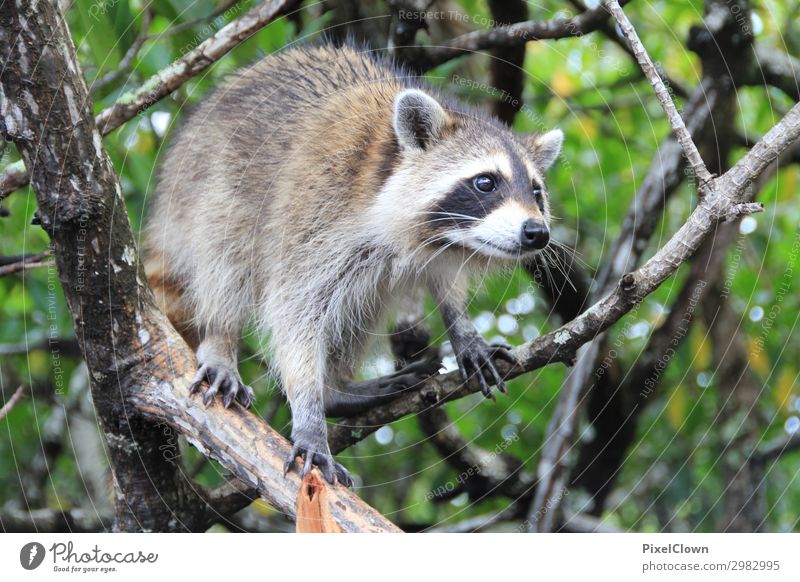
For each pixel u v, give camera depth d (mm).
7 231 12141
